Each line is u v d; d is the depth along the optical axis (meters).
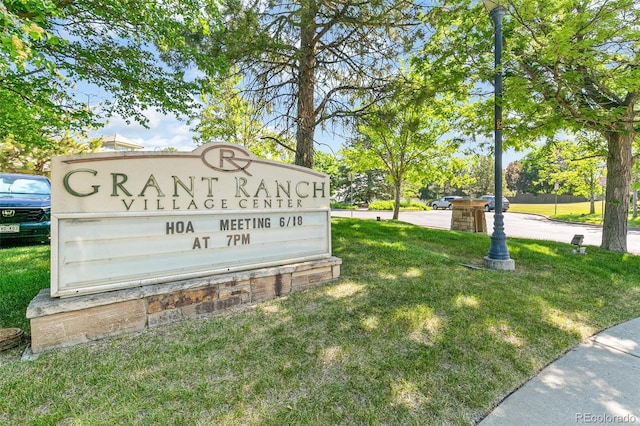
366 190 36.09
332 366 2.30
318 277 4.06
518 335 2.90
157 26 5.79
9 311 3.13
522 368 2.41
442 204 30.69
